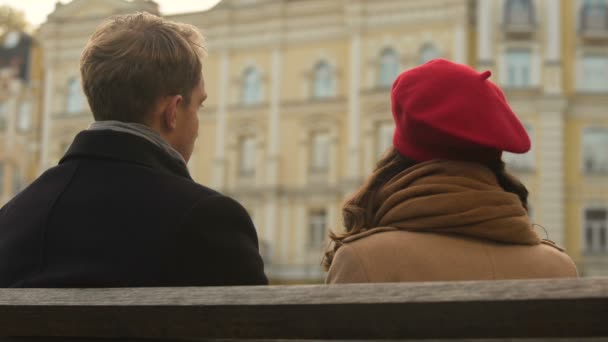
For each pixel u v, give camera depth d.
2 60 43.97
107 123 2.70
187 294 1.79
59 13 41.31
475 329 1.55
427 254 2.43
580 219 34.06
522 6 34.16
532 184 34.00
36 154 43.16
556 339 1.52
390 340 1.61
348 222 2.78
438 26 35.41
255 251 2.54
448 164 2.54
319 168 37.12
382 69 36.25
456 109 2.47
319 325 1.65
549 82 33.97
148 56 2.67
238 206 2.56
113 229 2.47
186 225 2.44
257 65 38.47
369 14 36.25
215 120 38.94
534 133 34.09
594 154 34.25
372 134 35.91
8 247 2.55
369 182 2.74
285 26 38.00
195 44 2.84
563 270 2.49
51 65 41.53
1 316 1.99
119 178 2.57
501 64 34.25
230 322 1.73
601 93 34.09
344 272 2.46
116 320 1.86
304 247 36.94
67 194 2.58
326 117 37.06
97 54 2.69
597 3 34.34
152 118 2.72
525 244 2.51
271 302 1.68
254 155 38.38
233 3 38.75
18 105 43.47
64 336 1.95
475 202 2.45
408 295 1.59
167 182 2.54
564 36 34.50
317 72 37.56
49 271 2.45
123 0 39.66
